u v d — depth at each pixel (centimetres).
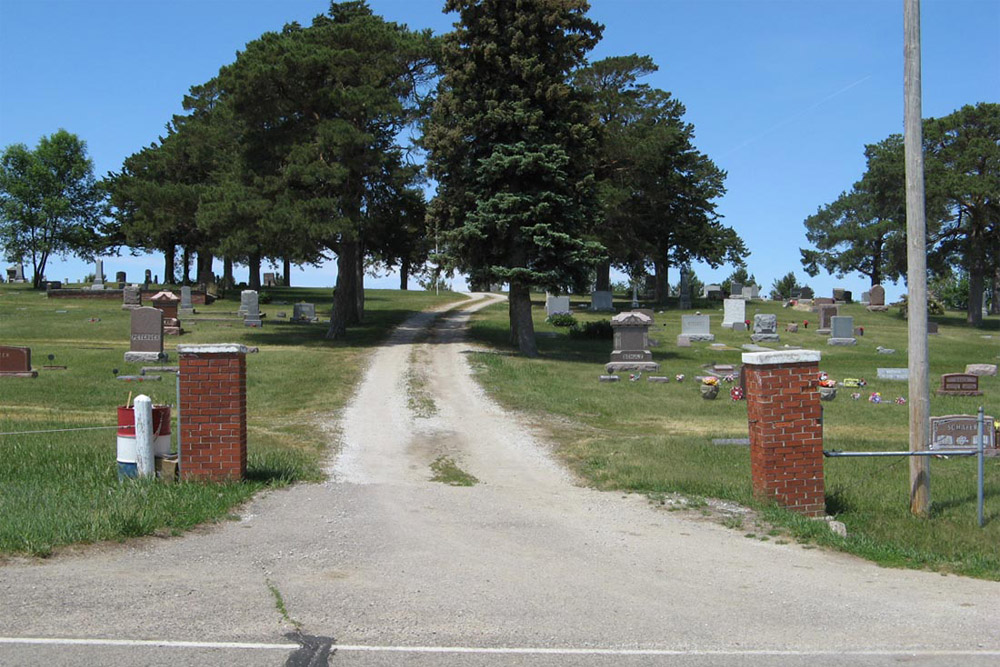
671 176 6088
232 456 1075
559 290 3447
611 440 1750
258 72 3453
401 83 3838
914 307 1155
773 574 780
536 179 3312
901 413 2275
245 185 3644
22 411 1911
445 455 1611
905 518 1105
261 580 700
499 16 3322
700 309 6138
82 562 729
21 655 521
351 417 2039
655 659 552
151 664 514
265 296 5941
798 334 4653
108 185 7325
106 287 6519
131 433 1068
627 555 836
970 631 628
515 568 771
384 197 3884
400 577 725
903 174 5994
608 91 5747
